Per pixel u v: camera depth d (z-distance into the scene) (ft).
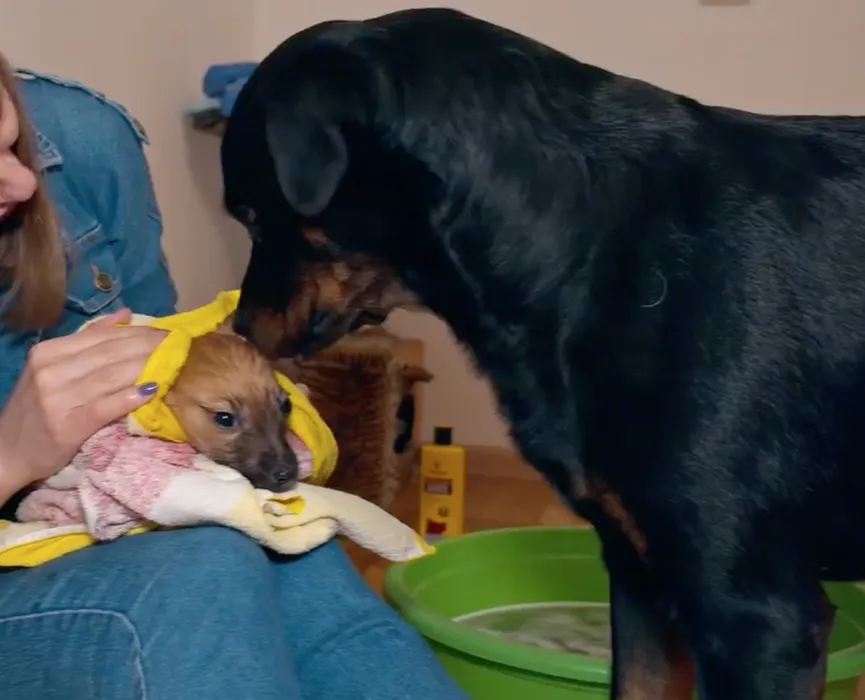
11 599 3.46
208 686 3.06
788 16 9.27
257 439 3.91
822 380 3.55
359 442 8.59
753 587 3.57
